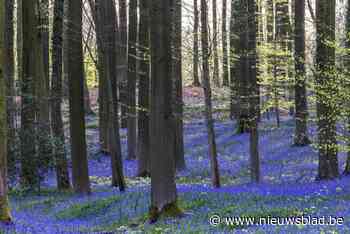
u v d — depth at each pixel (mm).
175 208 12430
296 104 28641
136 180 24234
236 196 14594
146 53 24312
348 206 11602
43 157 20859
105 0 19719
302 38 26047
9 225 11414
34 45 21891
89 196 18453
